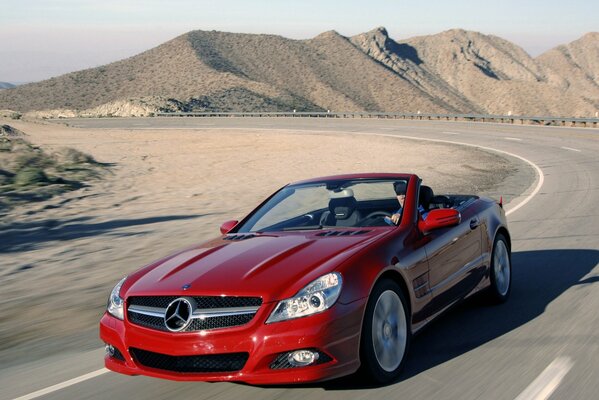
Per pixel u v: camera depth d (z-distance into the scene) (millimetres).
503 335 5430
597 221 11539
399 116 68875
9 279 9289
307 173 24625
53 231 13484
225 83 196000
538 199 15320
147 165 29469
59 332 6551
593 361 4684
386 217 5234
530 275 7727
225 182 22344
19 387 4914
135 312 4340
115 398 4488
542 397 4074
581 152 29453
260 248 4750
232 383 4590
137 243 11680
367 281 4254
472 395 4168
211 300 4117
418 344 5324
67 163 27453
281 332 3930
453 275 5465
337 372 4035
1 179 21812
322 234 4977
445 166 26219
